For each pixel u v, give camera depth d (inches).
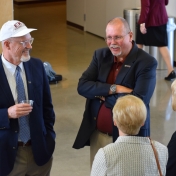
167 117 230.1
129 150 96.5
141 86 131.9
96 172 97.0
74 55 357.1
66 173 175.8
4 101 117.7
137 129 98.5
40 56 355.3
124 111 97.8
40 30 455.2
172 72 288.4
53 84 283.3
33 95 121.0
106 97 135.3
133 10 317.7
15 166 122.9
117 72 137.0
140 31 293.7
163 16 287.1
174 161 107.3
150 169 96.3
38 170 127.6
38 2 631.8
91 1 424.8
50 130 130.1
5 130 118.6
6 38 114.8
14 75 119.5
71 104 249.4
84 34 433.1
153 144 98.9
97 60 140.7
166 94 263.4
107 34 132.0
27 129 121.6
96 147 143.2
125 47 132.6
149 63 133.0
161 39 290.0
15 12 569.0
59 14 547.2
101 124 137.6
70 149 196.4
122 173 95.3
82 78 140.4
